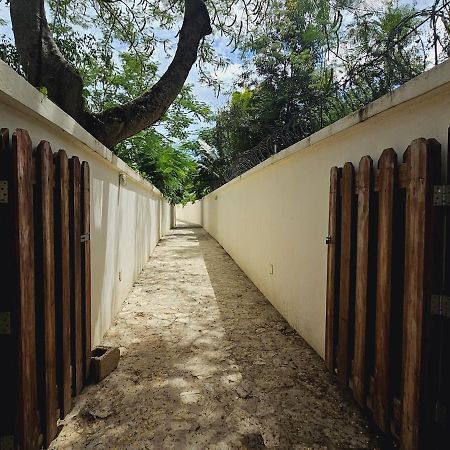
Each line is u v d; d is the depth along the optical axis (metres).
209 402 2.12
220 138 11.62
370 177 1.85
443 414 1.42
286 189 3.64
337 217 2.29
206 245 10.42
